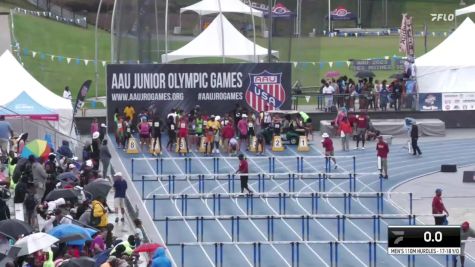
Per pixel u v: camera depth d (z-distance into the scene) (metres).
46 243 45.34
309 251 61.22
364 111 99.94
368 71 115.38
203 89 95.62
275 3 114.50
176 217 62.31
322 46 154.12
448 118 101.06
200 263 58.50
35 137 79.62
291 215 66.00
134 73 94.88
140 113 93.75
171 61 100.44
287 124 91.56
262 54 102.81
